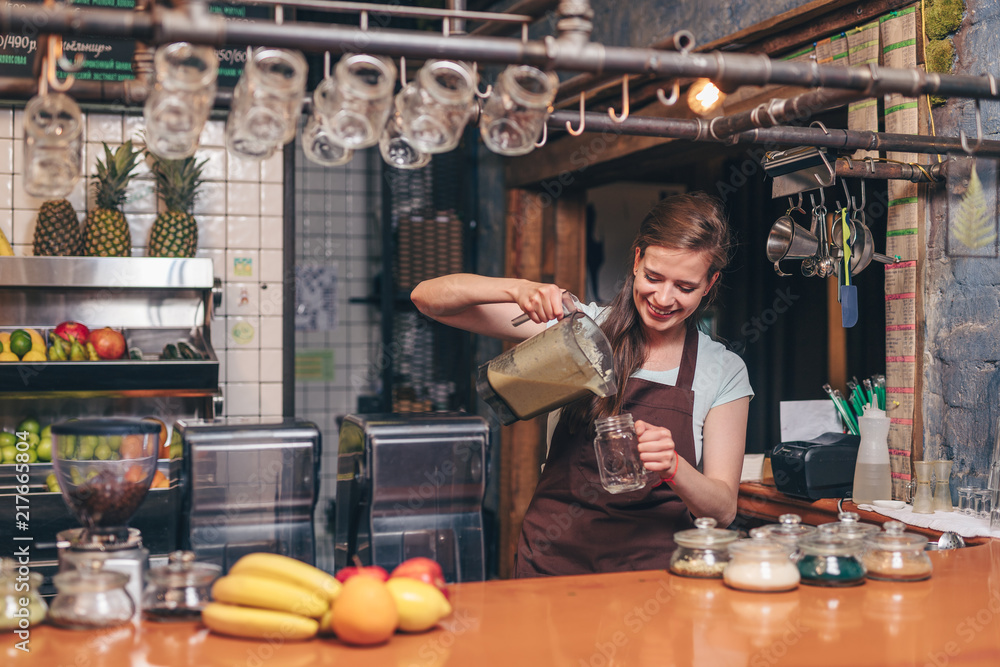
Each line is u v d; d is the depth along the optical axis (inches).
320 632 47.1
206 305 122.2
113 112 126.6
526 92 48.9
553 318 66.6
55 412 116.7
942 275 87.2
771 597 54.9
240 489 56.7
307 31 45.8
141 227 128.2
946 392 86.8
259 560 47.1
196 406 123.1
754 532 58.1
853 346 133.4
